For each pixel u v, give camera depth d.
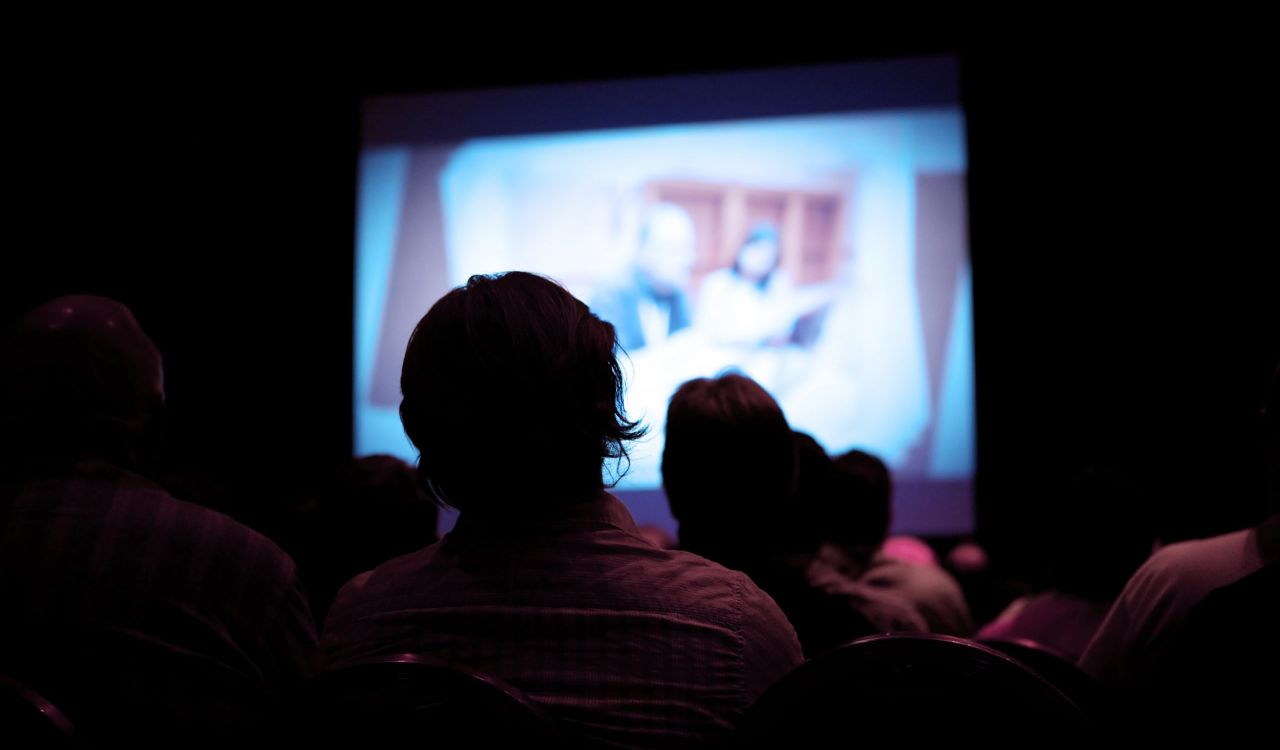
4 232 5.11
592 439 1.01
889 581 2.21
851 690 0.84
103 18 4.77
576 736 0.87
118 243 5.30
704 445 1.37
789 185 5.02
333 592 1.77
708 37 5.04
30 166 5.09
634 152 5.14
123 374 1.26
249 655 1.18
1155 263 4.60
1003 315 4.77
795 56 4.99
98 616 1.12
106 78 5.03
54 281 5.24
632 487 4.95
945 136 4.89
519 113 5.25
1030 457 4.74
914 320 4.91
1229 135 4.48
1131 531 1.89
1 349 1.25
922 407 4.89
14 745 0.91
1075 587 1.95
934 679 0.84
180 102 5.22
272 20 4.94
